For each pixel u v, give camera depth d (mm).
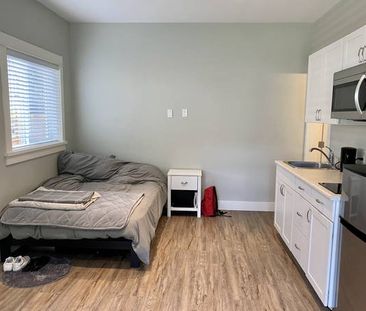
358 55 2369
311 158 4258
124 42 4320
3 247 2840
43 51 3600
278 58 4238
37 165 3553
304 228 2549
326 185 2271
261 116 4355
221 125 4398
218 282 2576
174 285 2521
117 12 3838
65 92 4254
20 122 3273
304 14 3820
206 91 4348
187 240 3428
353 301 1829
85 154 4148
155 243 3344
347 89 2410
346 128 3154
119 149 4527
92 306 2234
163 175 4438
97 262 2891
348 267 1886
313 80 3324
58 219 2717
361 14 2936
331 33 3604
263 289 2482
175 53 4301
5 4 2922
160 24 4262
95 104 4453
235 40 4234
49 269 2736
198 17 3996
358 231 1782
